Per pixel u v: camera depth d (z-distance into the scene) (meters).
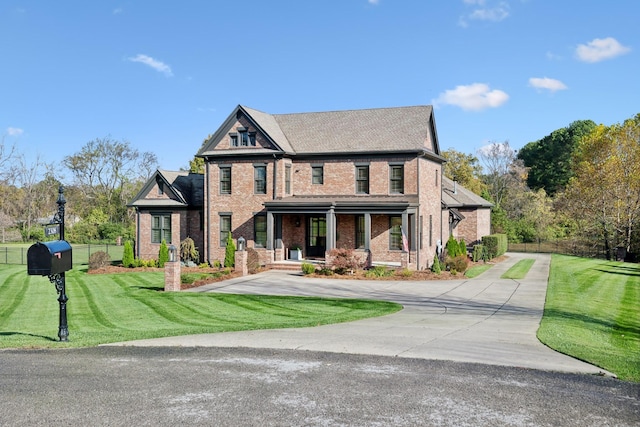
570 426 7.74
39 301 22.92
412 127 33.56
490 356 11.65
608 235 50.41
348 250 30.03
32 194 76.88
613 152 50.41
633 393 9.16
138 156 78.12
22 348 12.77
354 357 11.59
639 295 23.84
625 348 13.72
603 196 49.91
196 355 11.90
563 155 84.88
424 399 8.84
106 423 7.94
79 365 11.14
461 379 9.91
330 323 16.11
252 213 34.59
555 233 64.69
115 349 12.59
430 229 35.16
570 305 19.89
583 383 9.70
